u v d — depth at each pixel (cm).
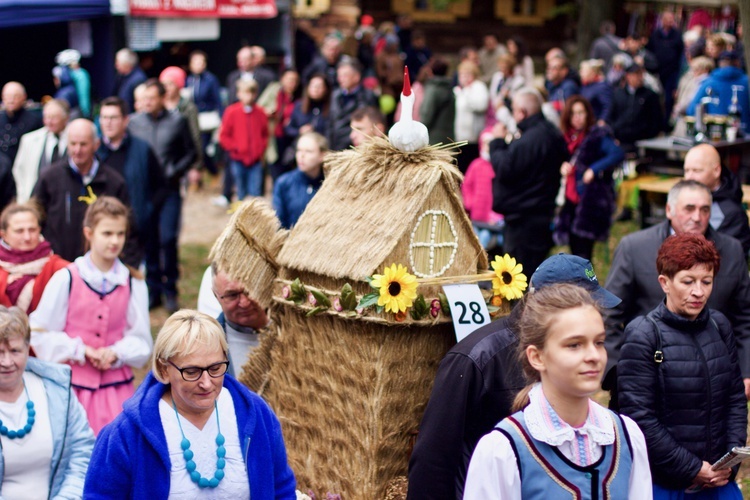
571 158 1463
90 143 1118
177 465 464
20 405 613
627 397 604
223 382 490
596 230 1415
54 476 618
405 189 611
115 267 827
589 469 416
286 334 657
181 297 1509
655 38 2848
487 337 528
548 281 514
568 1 3959
